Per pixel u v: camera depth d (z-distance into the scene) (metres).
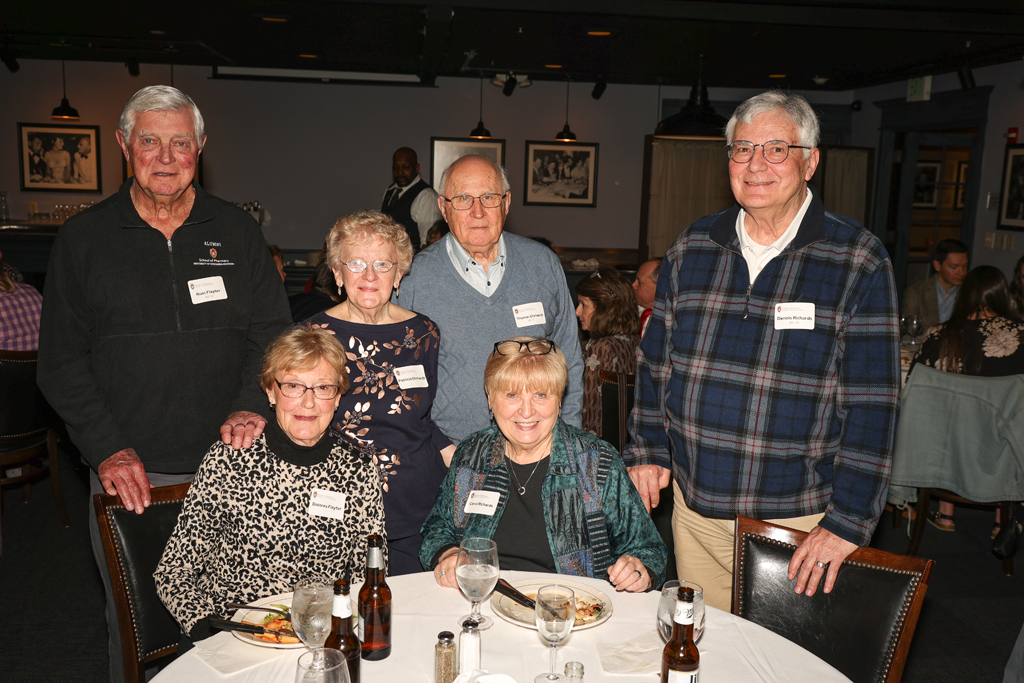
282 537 1.79
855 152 8.41
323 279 3.85
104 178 8.58
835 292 1.88
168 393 2.11
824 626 1.73
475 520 1.90
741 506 1.99
